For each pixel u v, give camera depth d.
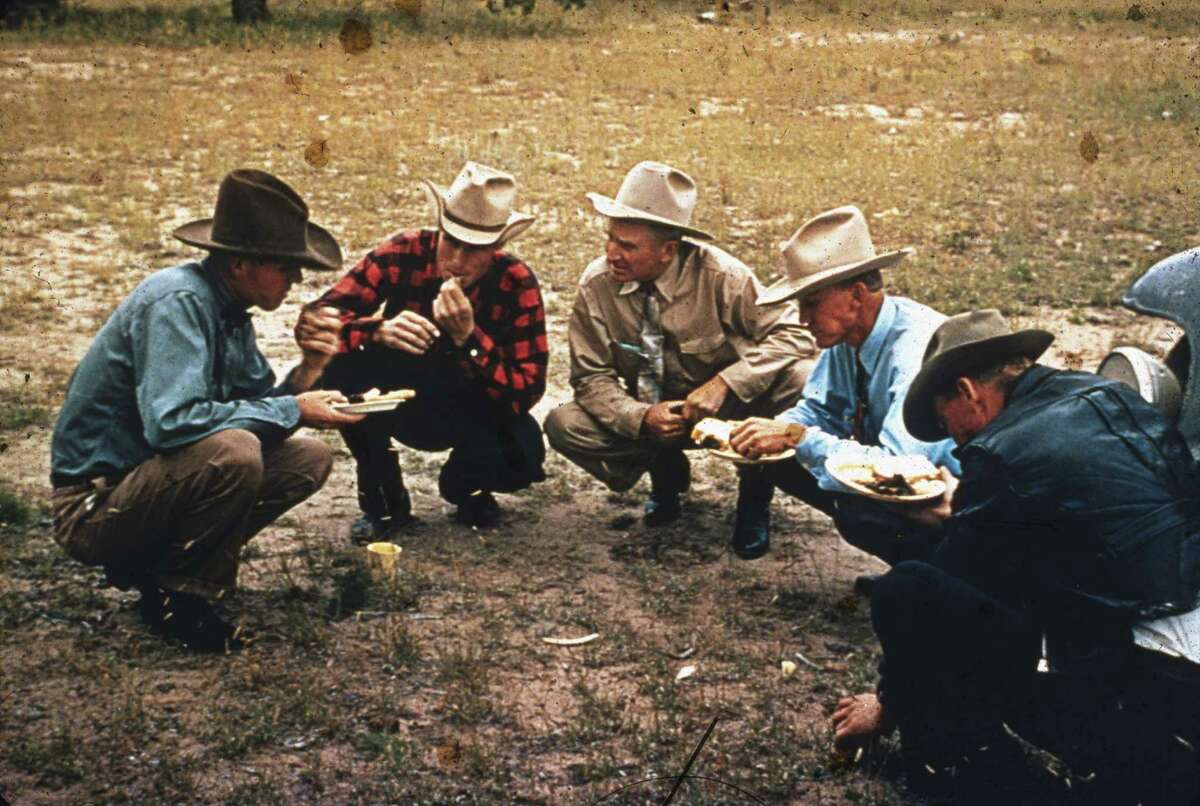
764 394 5.21
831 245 4.52
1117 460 3.33
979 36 25.33
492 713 3.99
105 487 4.20
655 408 5.12
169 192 12.04
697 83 19.27
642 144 14.68
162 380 4.09
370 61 20.50
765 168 13.50
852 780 3.67
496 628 4.52
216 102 16.73
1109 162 13.88
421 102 17.16
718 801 3.58
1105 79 19.58
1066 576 3.37
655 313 5.20
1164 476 3.34
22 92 16.91
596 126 15.73
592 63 20.94
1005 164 13.65
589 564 5.11
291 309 8.70
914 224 11.20
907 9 29.53
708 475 6.09
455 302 4.84
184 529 4.19
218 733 3.82
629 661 4.35
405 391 4.51
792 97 18.17
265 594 4.71
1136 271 9.91
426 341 4.89
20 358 7.53
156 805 3.50
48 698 3.99
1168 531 3.25
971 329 3.61
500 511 5.59
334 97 17.34
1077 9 29.27
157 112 15.84
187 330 4.14
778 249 10.52
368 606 4.65
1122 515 3.28
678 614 4.69
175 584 4.24
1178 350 3.85
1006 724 3.61
